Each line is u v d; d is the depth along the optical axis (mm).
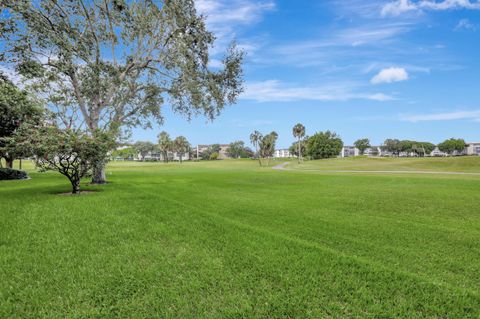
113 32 17453
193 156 138875
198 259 4270
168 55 17781
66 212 7508
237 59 19297
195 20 17312
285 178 21297
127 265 4047
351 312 2930
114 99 18266
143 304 3080
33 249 4664
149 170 38469
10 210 7695
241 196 11203
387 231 5996
